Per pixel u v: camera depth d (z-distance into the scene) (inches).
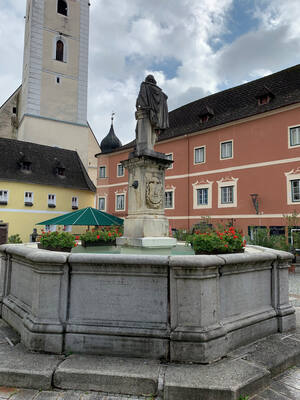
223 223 816.3
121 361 137.3
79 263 148.6
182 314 140.7
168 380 122.0
